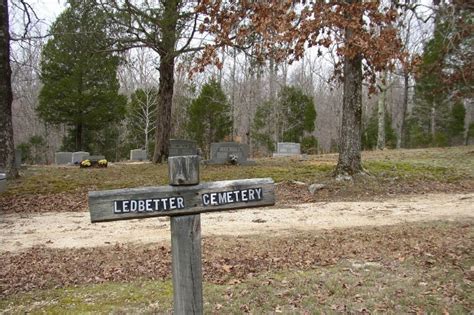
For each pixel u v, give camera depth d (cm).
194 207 339
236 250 700
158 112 2130
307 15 1113
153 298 512
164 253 697
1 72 1449
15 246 773
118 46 1892
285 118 3625
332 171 1520
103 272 615
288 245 728
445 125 3862
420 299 489
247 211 1048
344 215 993
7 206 1126
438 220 916
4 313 483
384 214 998
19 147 3553
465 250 659
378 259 639
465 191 1327
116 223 938
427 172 1614
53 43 2873
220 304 491
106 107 3225
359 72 1385
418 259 627
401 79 4347
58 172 1706
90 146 3866
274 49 1313
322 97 5675
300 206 1114
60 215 1032
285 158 2238
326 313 463
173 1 1670
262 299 502
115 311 479
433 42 1609
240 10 1148
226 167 1753
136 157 3155
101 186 1363
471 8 593
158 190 330
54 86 3052
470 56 1014
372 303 484
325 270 594
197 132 3234
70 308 491
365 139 3703
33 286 566
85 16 1784
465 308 464
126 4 1748
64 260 677
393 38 1141
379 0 1086
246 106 4075
